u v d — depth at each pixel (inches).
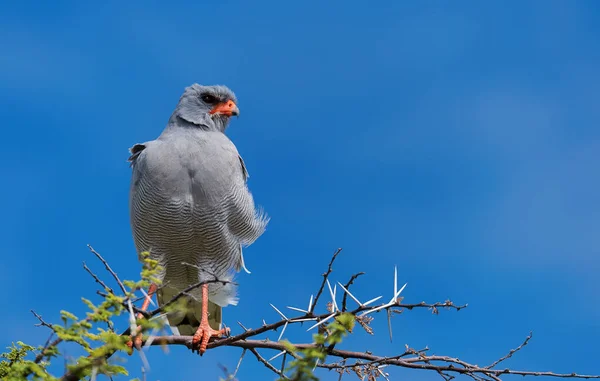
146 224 448.5
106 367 226.4
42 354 236.5
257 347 310.5
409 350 287.6
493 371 286.8
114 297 224.1
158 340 305.3
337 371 284.2
